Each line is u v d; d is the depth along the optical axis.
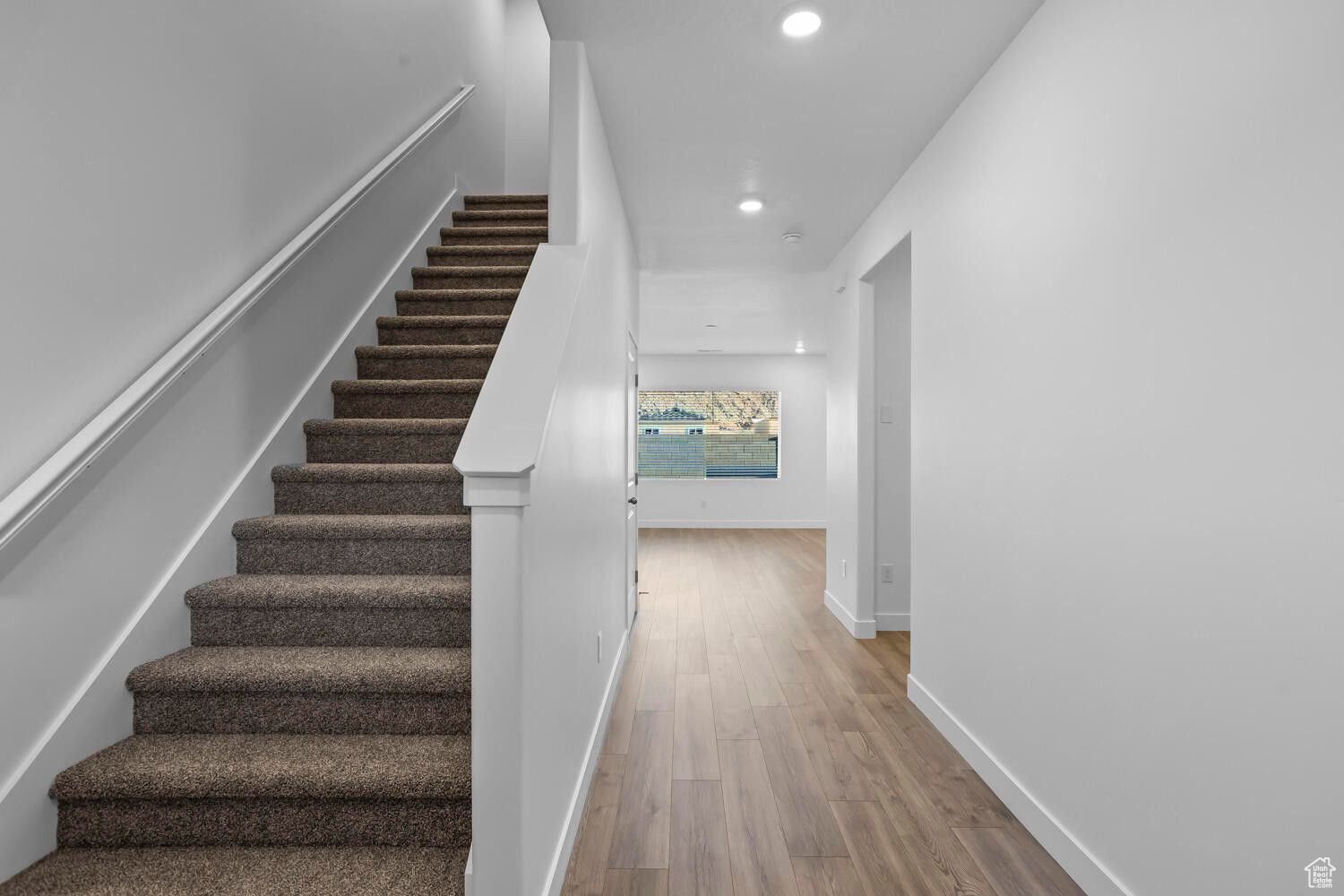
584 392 2.13
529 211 4.18
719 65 2.29
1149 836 1.51
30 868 1.43
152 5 1.77
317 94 2.64
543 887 1.53
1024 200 2.05
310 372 2.59
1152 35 1.50
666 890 1.75
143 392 1.60
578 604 2.05
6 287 1.40
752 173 3.19
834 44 2.17
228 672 1.68
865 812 2.13
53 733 1.49
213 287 2.02
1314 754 1.12
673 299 5.93
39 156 1.46
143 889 1.37
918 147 2.91
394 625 1.90
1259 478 1.23
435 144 3.91
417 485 2.31
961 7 1.97
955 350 2.57
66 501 1.53
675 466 9.74
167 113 1.83
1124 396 1.59
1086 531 1.74
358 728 1.72
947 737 2.65
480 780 1.31
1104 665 1.67
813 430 9.73
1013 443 2.11
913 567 3.06
